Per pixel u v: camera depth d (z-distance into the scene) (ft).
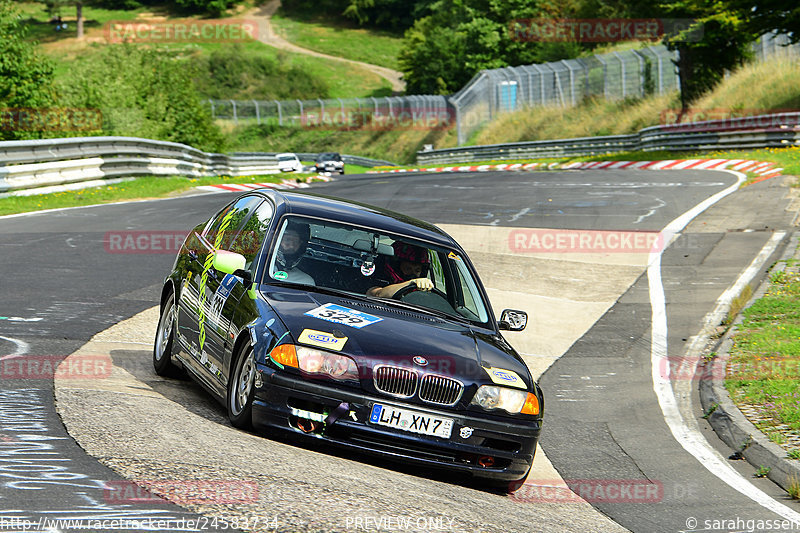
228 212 91.35
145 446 58.13
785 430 87.92
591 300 157.89
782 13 444.96
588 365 121.90
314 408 64.03
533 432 67.97
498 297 158.10
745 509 70.79
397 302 75.15
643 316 146.92
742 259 179.83
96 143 293.84
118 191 287.69
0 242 169.78
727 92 512.63
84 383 76.48
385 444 64.75
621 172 372.17
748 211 229.86
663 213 238.27
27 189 256.32
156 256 168.45
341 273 76.13
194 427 65.51
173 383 85.87
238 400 68.90
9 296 119.24
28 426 59.72
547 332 138.21
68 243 175.32
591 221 230.89
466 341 71.56
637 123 601.62
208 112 530.68
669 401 106.32
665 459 85.40
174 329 86.17
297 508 49.47
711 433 94.73
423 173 496.64
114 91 448.65
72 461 52.80
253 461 58.23
